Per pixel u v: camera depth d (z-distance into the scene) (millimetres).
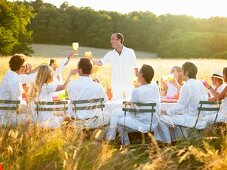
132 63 7680
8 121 4672
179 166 4277
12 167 3705
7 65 21922
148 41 70312
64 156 3855
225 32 71625
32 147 4016
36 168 3875
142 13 73000
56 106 5617
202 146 4945
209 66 20906
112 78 7715
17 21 54969
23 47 55031
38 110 5527
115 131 5770
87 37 67312
